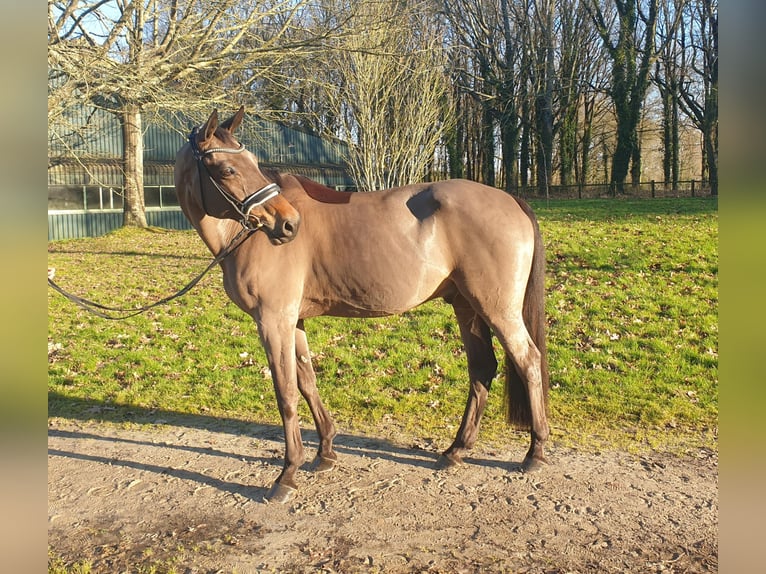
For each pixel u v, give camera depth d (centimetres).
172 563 295
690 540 303
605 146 3466
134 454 430
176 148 2267
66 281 1074
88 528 331
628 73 3039
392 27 1402
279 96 1350
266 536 319
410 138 1608
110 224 2027
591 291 816
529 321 372
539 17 3030
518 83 3194
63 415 509
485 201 357
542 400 374
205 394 547
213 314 814
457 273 358
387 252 351
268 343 353
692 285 806
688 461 390
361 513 339
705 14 2833
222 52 1012
